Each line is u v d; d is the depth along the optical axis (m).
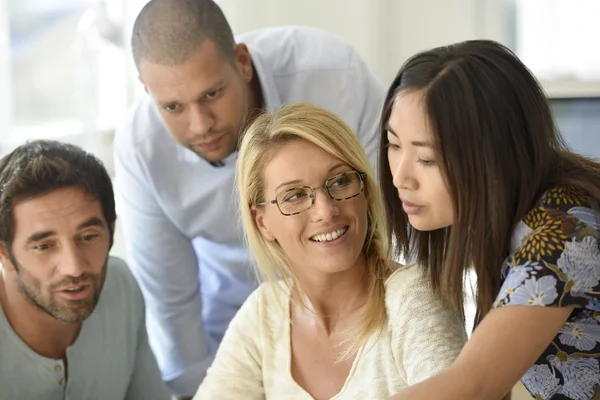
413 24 3.28
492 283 1.19
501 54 1.15
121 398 1.86
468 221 1.15
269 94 2.04
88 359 1.76
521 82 1.15
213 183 2.04
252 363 1.52
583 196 1.15
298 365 1.47
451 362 1.30
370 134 2.13
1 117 2.83
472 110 1.12
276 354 1.49
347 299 1.44
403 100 1.17
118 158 2.14
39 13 2.88
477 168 1.13
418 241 1.35
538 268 1.11
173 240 2.19
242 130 1.89
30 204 1.57
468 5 3.24
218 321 2.36
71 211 1.59
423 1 3.26
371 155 2.12
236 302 2.31
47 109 2.94
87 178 1.62
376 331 1.39
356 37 3.29
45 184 1.57
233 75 1.85
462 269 1.19
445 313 1.36
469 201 1.14
